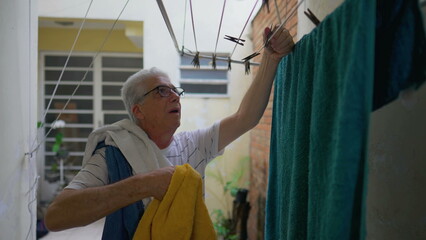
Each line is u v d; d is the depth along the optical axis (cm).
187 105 303
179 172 75
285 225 80
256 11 264
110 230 82
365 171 45
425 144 58
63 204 70
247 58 99
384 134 71
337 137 47
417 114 60
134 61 428
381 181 73
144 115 98
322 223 54
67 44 414
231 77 303
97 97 425
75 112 424
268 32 84
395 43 47
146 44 294
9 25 120
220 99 305
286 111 84
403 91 53
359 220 48
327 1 91
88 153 90
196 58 104
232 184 294
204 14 292
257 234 266
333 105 55
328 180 54
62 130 421
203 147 112
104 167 86
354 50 45
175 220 71
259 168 265
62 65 419
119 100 429
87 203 69
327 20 58
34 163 146
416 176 61
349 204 46
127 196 71
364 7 45
